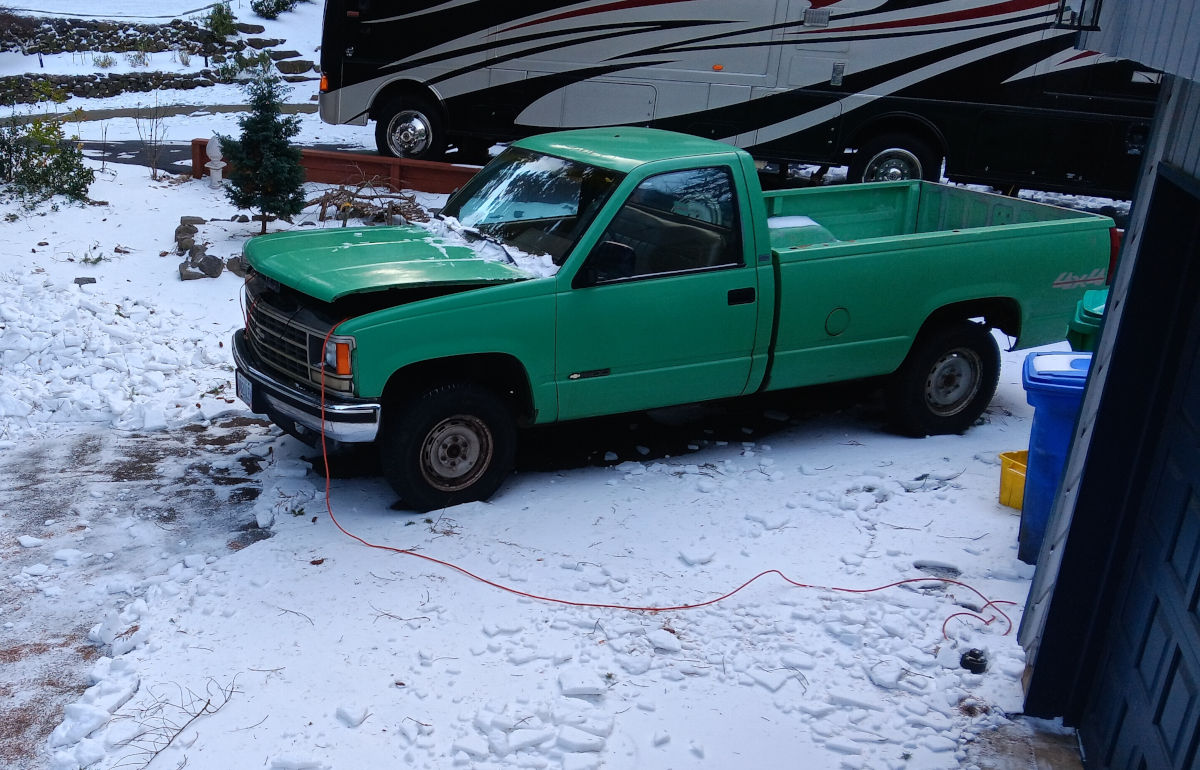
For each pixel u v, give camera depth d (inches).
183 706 167.3
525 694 173.2
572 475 258.8
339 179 502.9
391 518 231.0
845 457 273.3
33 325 326.0
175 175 516.7
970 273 276.7
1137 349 155.8
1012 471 241.8
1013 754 165.5
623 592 204.7
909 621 198.1
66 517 229.6
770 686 177.6
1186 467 145.3
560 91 535.2
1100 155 495.2
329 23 541.3
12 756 157.6
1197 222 148.6
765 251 254.2
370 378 217.2
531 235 248.8
